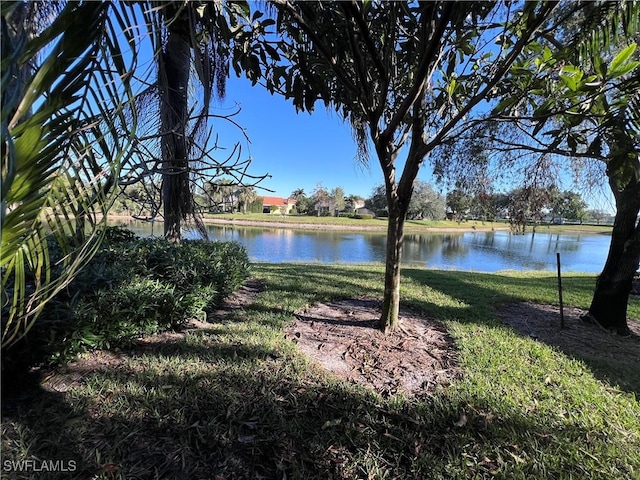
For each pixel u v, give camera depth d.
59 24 0.83
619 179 2.17
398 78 3.22
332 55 2.43
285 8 2.06
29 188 0.92
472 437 2.00
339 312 4.26
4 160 0.81
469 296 5.43
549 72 2.04
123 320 2.71
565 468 1.80
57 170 0.99
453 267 13.43
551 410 2.31
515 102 2.27
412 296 5.20
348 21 2.10
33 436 1.78
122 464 1.65
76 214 1.09
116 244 3.85
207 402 2.15
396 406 2.26
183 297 3.31
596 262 15.87
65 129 0.95
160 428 1.90
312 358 2.90
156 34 1.05
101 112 1.00
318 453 1.82
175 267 3.67
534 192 4.22
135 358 2.66
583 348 3.52
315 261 12.65
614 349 3.53
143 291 2.93
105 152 1.06
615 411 2.35
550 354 3.22
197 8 1.76
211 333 3.24
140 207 3.43
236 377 2.46
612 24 1.68
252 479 1.64
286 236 24.59
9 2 0.74
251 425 1.98
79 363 2.53
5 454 1.64
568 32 2.01
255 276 6.27
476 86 2.88
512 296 5.59
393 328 3.58
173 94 3.16
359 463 1.77
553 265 14.66
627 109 1.92
